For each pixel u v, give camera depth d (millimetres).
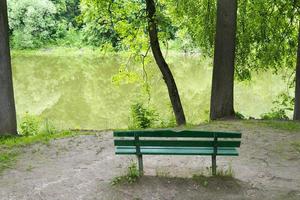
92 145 9078
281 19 14375
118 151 6254
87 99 24859
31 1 47062
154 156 8070
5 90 11000
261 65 14961
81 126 18844
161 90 25250
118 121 19625
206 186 6176
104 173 7020
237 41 14430
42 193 6195
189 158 7910
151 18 14391
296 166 7539
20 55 44531
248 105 22094
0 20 10750
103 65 37125
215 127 10867
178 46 38844
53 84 29906
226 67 12305
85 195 6062
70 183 6566
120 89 26797
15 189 6371
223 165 7477
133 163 7000
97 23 15555
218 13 12234
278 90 25172
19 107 23281
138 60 16266
